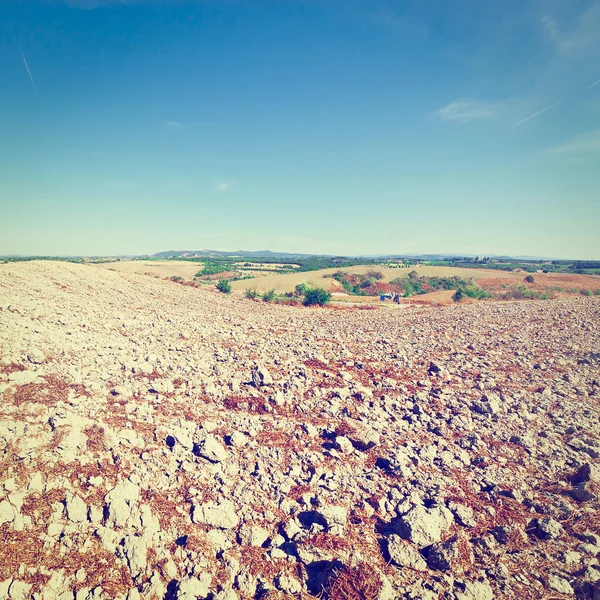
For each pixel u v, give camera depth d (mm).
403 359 13945
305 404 9172
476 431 8406
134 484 5316
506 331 19828
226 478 6102
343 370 12195
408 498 5996
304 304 44375
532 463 7250
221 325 18781
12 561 4035
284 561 4797
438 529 5398
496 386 11258
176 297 28594
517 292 61812
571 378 11961
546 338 17875
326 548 4945
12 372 7137
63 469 5270
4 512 4414
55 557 4234
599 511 5887
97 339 11609
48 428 5781
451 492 6266
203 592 4227
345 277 100688
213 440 6707
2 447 5164
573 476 6750
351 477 6543
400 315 29250
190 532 4996
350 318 27297
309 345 15469
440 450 7570
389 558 4934
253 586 4457
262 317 24734
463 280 94250
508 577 4723
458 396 10352
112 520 4773
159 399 8375
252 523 5309
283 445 7371
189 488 5719
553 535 5422
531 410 9641
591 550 5160
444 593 4469
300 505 5777
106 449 5957
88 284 23641
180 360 11273
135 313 18281
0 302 13117
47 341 9695
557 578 4715
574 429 8586
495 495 6281
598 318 23000
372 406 9508
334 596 4301
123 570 4312
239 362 11953
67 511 4719
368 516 5688
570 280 90250
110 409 7234
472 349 15805
